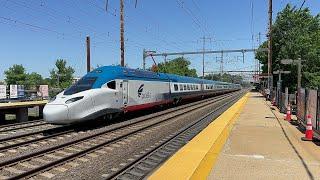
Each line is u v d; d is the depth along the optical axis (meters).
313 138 13.44
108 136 16.67
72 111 17.91
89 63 43.19
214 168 8.91
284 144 12.45
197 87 47.09
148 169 10.08
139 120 22.81
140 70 26.91
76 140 14.64
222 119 21.17
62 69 110.44
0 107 22.86
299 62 22.66
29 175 9.51
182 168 8.81
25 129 19.55
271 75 46.53
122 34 36.59
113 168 10.44
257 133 15.11
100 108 19.72
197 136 14.11
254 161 9.73
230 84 95.12
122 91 22.44
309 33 54.22
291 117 22.77
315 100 14.19
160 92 30.31
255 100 46.97
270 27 45.88
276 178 8.07
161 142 14.41
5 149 13.34
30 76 107.19
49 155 12.31
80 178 9.37
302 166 9.22
